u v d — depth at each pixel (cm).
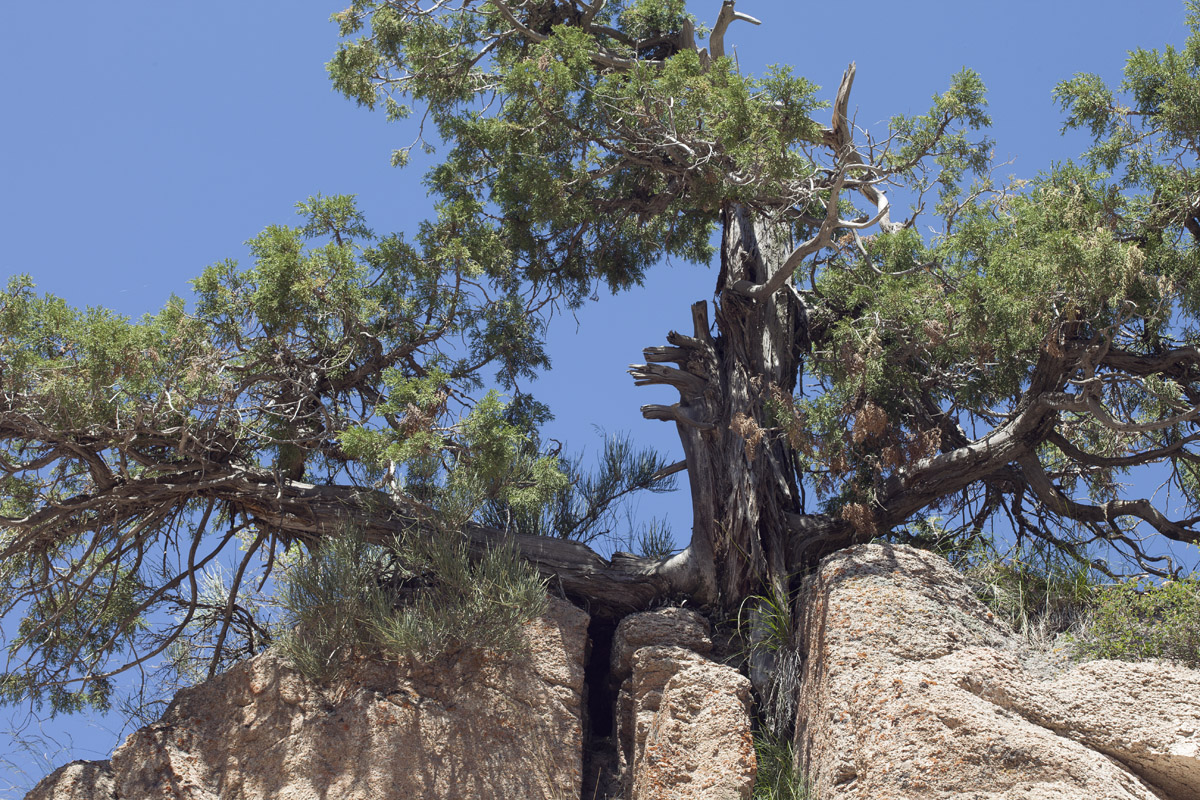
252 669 903
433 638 896
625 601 1025
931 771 715
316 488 1031
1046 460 1167
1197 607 812
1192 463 1076
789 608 991
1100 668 780
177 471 970
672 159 1093
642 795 826
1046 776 697
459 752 848
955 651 812
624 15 1383
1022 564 973
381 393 1030
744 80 948
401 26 1187
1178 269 945
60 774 834
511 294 1229
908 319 1005
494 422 963
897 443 1049
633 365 1151
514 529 1075
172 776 832
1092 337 949
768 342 1157
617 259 1331
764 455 1070
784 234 1162
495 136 1066
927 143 1016
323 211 1062
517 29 1234
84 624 1062
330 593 921
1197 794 724
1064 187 960
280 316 960
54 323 878
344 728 848
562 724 887
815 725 827
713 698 855
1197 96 946
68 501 971
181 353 913
